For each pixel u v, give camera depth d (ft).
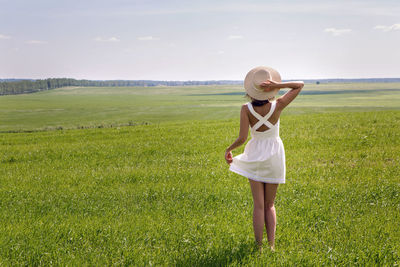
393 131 55.72
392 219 19.52
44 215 22.58
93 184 31.65
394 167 32.71
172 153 46.96
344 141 48.67
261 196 15.64
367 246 15.88
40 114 365.40
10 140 74.84
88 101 653.71
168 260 15.06
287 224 19.11
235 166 16.19
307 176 30.63
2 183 33.63
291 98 15.12
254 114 15.25
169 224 19.88
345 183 27.78
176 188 28.22
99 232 18.67
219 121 101.30
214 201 24.62
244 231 18.39
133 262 15.06
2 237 17.66
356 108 323.57
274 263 14.26
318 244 16.42
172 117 294.66
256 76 14.92
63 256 15.62
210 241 17.01
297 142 49.47
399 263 14.17
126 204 24.82
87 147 56.03
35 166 42.73
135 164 41.04
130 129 84.79
